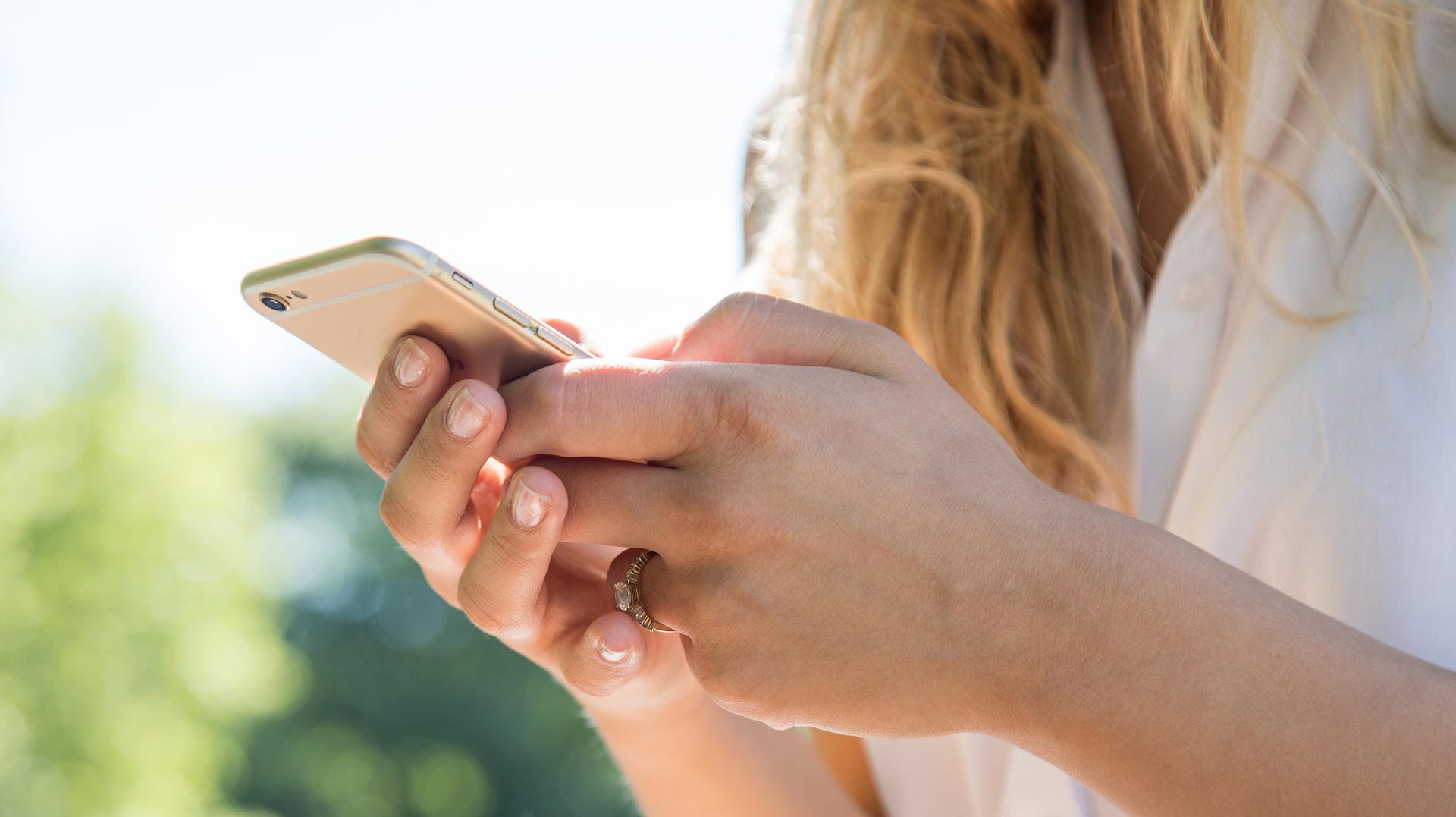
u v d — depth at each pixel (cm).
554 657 64
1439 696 51
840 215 74
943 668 54
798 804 70
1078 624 52
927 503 54
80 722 676
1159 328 66
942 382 57
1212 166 65
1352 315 60
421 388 58
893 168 72
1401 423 58
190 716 731
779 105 81
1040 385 69
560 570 64
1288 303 62
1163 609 52
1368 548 57
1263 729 51
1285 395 60
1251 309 63
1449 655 56
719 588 56
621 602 59
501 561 57
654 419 55
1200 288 65
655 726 68
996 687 53
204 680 741
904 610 54
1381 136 61
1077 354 69
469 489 58
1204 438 63
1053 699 52
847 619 54
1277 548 59
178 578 732
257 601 796
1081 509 54
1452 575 56
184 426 761
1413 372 58
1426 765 50
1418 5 61
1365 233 61
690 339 58
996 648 53
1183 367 65
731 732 69
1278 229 63
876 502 54
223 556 762
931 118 73
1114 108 70
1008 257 70
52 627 676
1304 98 64
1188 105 65
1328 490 58
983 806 68
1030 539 53
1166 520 65
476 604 59
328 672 1343
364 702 1336
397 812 1282
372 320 58
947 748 69
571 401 56
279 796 1255
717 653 56
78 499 693
